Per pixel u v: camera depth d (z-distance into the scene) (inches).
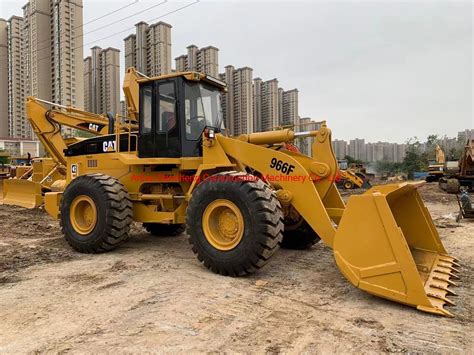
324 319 134.3
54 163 438.9
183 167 225.1
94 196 234.8
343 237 155.7
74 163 288.7
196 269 197.5
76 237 240.5
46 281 179.3
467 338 119.6
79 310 143.4
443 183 828.0
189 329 126.4
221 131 254.7
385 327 127.6
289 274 187.9
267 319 134.4
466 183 790.5
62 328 128.0
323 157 207.3
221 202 186.5
